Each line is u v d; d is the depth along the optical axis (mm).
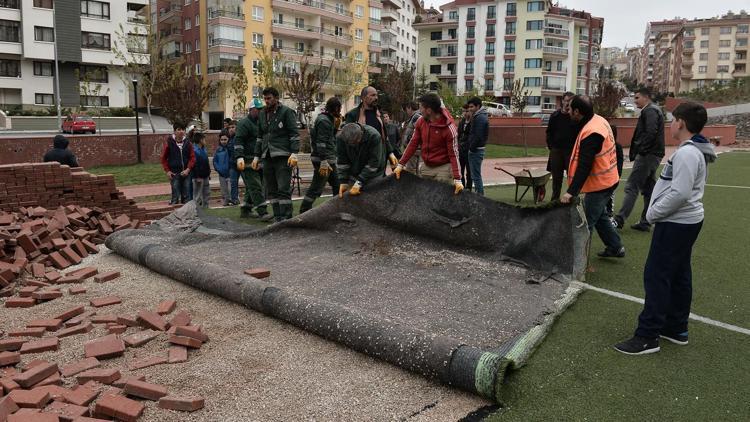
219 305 4949
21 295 5203
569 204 5562
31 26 45344
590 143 5566
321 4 58219
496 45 77500
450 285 5195
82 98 49594
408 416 3160
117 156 21016
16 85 46406
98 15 48250
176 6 56594
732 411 3211
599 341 4191
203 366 3766
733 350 4035
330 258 6129
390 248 6359
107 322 4547
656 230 3975
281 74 36500
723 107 53312
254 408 3230
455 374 3377
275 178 8391
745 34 102625
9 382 3395
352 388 3465
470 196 6145
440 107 6285
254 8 52719
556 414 3186
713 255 6613
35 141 18734
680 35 110812
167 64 35906
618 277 5785
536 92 75625
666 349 4062
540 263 5641
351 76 51531
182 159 10461
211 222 8273
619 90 35875
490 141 32344
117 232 6891
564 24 75188
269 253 6352
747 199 11008
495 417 3154
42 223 6977
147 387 3336
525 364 3781
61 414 3062
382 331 3812
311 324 4195
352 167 6859
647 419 3135
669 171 3979
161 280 5707
